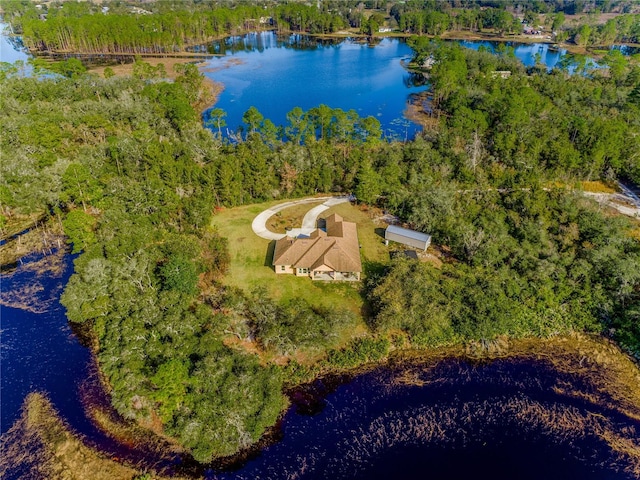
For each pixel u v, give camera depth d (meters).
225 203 73.19
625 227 62.50
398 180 75.81
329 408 42.75
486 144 91.75
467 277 54.12
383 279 53.34
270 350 47.91
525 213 65.50
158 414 40.66
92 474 36.72
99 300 48.78
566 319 52.28
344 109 129.12
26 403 42.91
